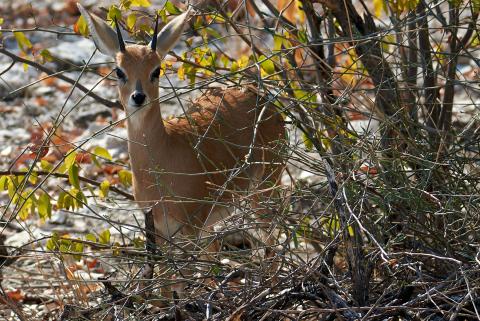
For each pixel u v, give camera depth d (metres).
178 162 11.04
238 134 11.73
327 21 13.15
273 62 11.04
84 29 11.62
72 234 13.45
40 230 13.74
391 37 12.23
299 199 9.73
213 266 9.32
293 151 9.88
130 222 13.66
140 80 10.82
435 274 9.28
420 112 12.48
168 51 11.49
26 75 19.62
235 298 8.98
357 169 9.48
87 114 18.06
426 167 9.83
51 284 10.55
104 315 9.15
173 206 10.99
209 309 8.85
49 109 18.42
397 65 11.60
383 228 9.45
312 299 8.84
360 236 9.30
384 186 9.63
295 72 11.45
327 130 10.59
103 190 11.48
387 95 11.31
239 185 11.68
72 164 10.88
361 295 8.88
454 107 14.97
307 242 10.99
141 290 9.12
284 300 8.86
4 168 15.74
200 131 11.42
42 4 23.42
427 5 10.86
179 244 10.52
